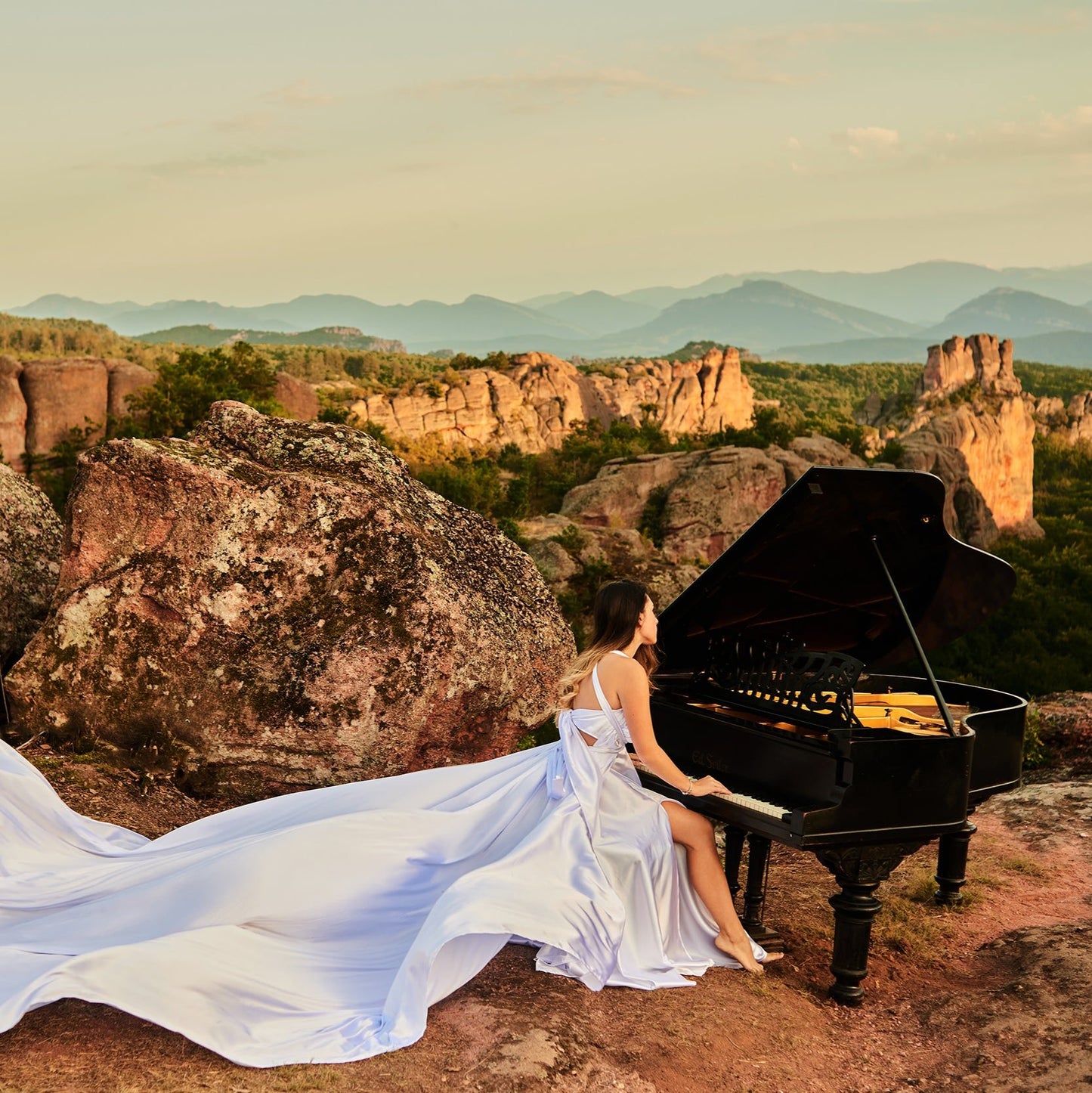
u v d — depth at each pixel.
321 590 6.53
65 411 47.06
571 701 4.63
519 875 3.99
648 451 73.25
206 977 3.39
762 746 4.61
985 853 6.84
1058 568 67.31
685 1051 3.72
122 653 6.37
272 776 6.39
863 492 4.64
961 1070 3.86
